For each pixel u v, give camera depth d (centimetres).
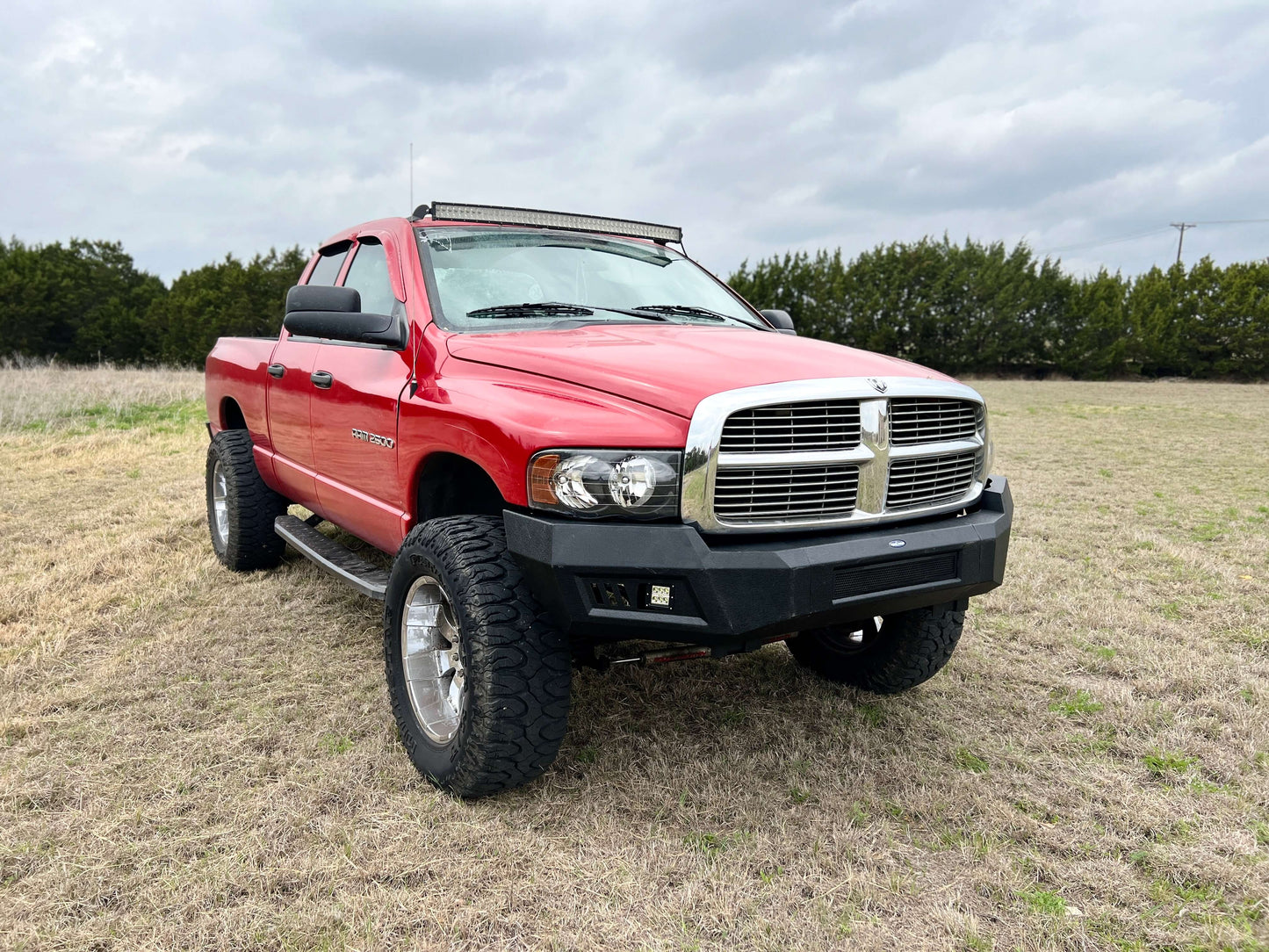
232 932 206
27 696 338
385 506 336
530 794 269
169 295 4978
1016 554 568
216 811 257
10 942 200
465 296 333
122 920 210
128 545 560
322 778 277
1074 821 259
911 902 221
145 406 1493
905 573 254
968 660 388
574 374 260
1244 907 218
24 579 497
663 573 226
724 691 353
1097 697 347
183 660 373
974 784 278
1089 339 3388
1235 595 480
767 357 270
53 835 245
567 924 211
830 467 245
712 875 230
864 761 293
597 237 405
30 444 1044
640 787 273
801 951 202
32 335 4875
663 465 230
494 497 323
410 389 308
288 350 434
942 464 274
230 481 485
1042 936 208
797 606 231
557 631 252
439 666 290
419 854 238
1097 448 1152
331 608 443
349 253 416
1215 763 292
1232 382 3422
